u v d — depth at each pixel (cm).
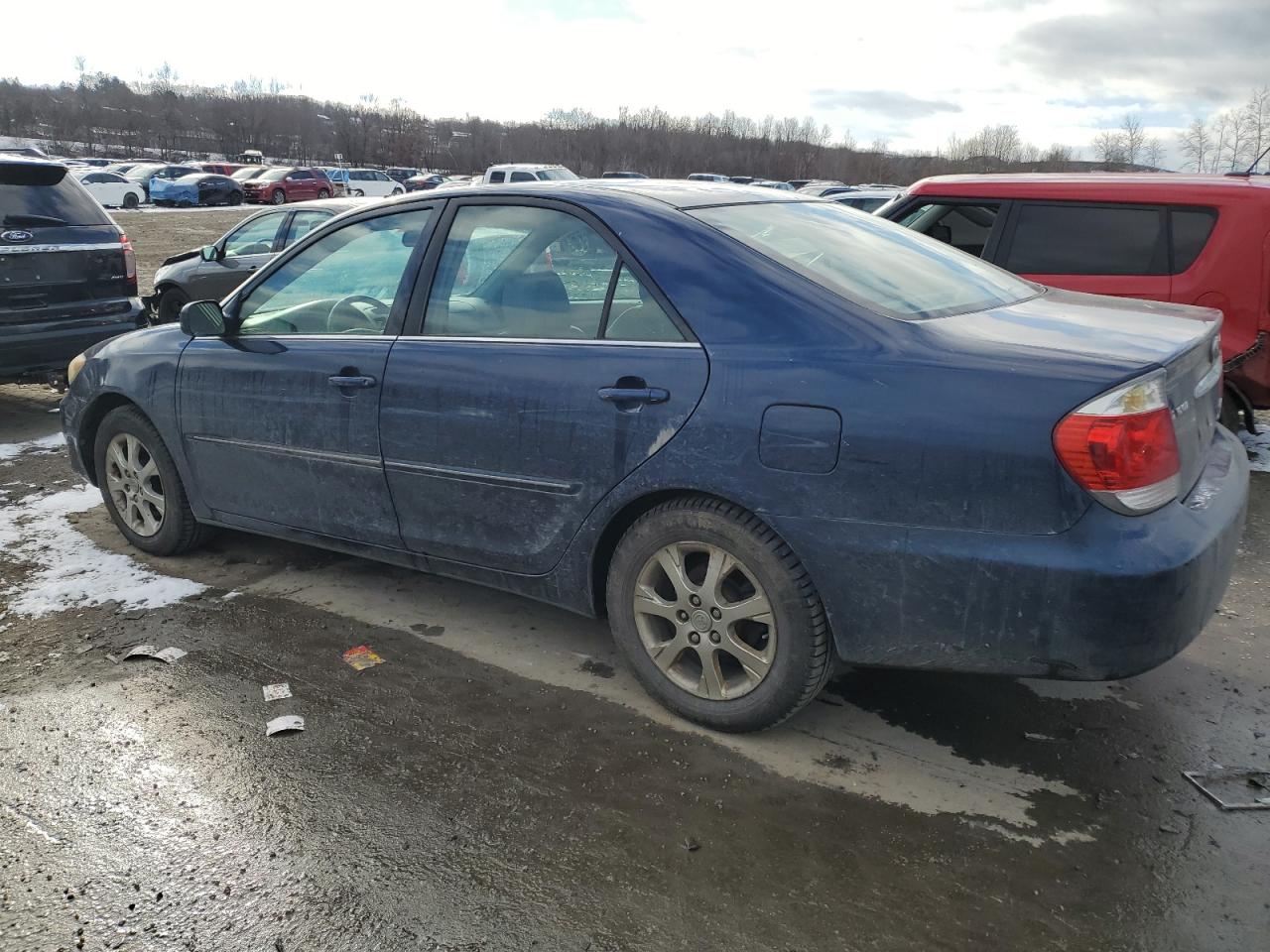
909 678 326
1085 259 560
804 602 264
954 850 239
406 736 291
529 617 374
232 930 215
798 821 251
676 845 242
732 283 274
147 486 429
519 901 224
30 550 440
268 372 368
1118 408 225
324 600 388
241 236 987
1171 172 623
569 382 292
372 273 353
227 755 281
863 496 247
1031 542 232
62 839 246
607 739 289
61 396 791
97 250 677
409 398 328
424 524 339
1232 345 529
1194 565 230
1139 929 213
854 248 310
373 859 238
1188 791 262
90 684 321
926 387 241
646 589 295
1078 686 319
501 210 325
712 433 266
